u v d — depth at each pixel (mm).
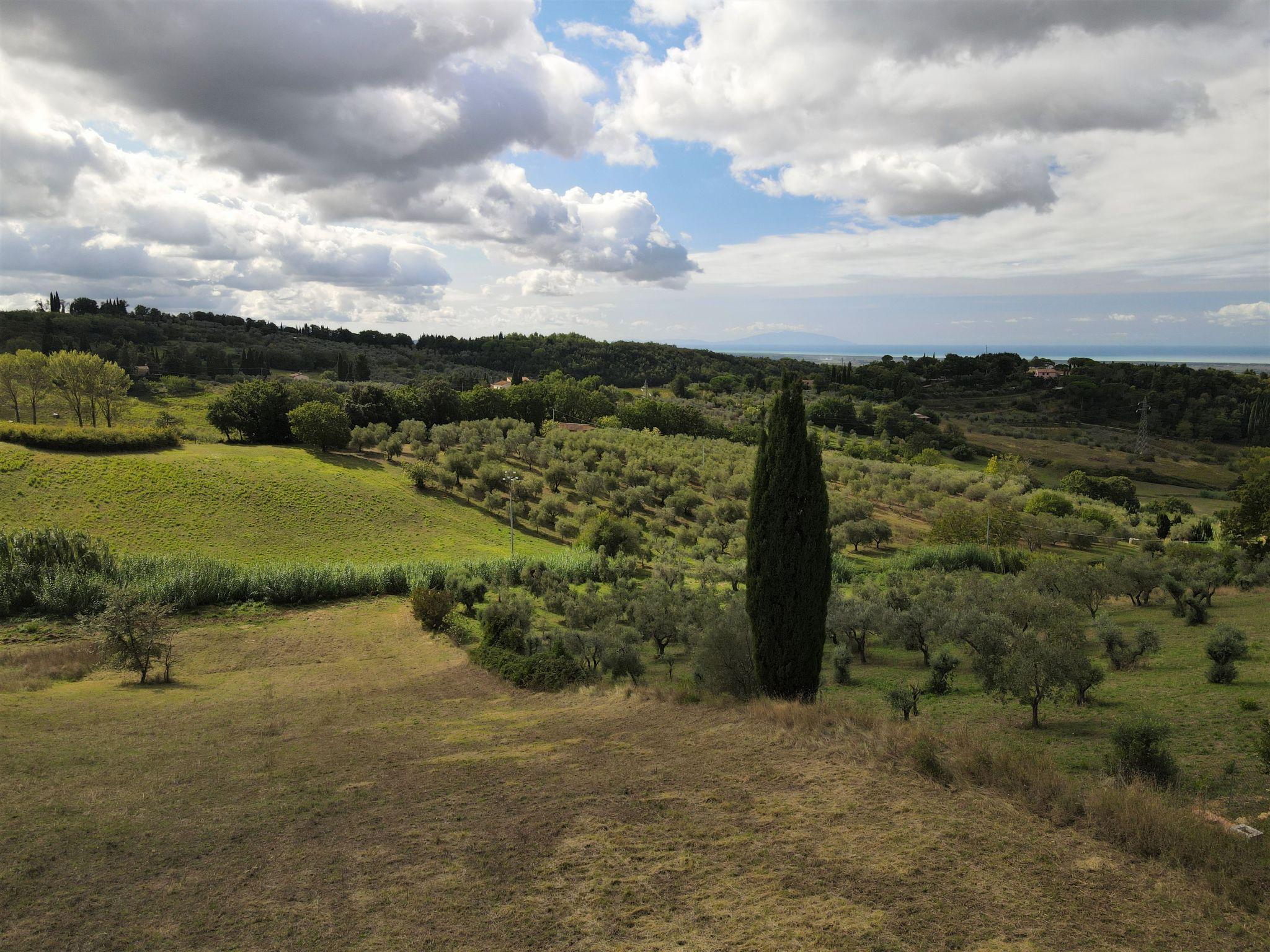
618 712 19562
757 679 20094
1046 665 18109
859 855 9586
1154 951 7355
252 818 12305
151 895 9422
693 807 11492
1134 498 103688
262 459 85938
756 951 7586
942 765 12336
